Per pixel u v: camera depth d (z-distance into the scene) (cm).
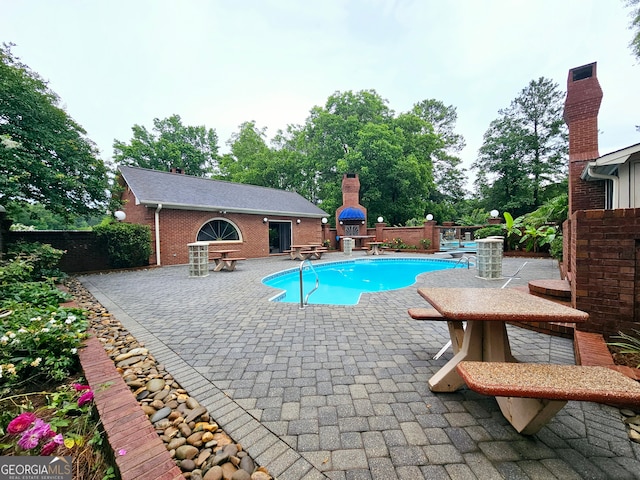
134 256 1203
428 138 2850
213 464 185
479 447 195
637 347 294
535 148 2714
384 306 571
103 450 191
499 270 860
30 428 163
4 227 959
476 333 262
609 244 323
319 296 843
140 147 2947
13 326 333
